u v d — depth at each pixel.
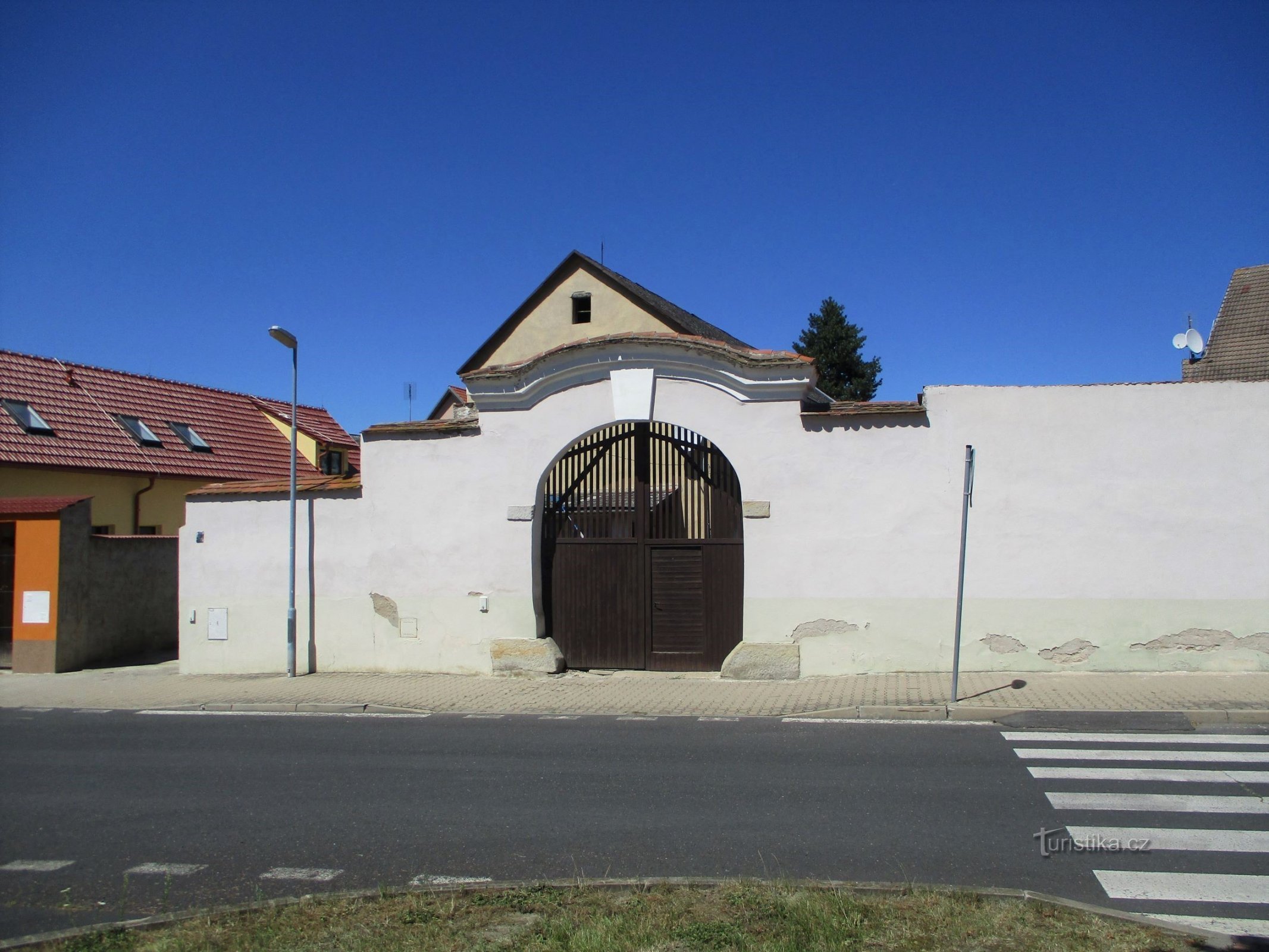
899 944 4.69
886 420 12.42
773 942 4.71
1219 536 11.64
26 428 23.00
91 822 7.30
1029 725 9.98
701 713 10.96
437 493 13.95
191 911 5.40
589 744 9.57
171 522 26.08
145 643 18.72
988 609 12.11
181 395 29.78
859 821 6.84
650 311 24.64
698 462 13.33
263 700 12.46
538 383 13.47
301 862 6.29
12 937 5.19
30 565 16.83
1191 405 11.75
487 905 5.32
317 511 14.47
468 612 13.75
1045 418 12.07
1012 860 5.99
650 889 5.49
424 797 7.76
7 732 11.29
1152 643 11.74
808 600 12.55
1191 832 6.47
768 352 12.62
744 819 6.93
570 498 13.74
